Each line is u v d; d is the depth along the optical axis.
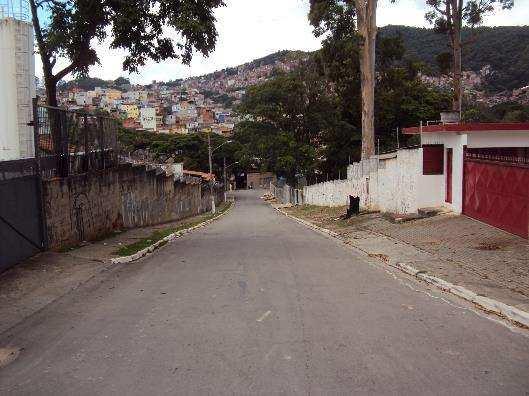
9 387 5.12
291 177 64.31
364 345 6.07
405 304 8.07
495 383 4.95
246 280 10.08
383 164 23.70
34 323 7.37
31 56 15.70
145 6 15.37
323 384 4.95
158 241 16.70
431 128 17.25
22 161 11.74
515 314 7.18
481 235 13.91
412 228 16.84
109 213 18.95
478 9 30.67
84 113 16.53
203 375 5.23
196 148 84.88
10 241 10.75
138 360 5.71
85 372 5.43
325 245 16.22
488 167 15.02
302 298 8.49
